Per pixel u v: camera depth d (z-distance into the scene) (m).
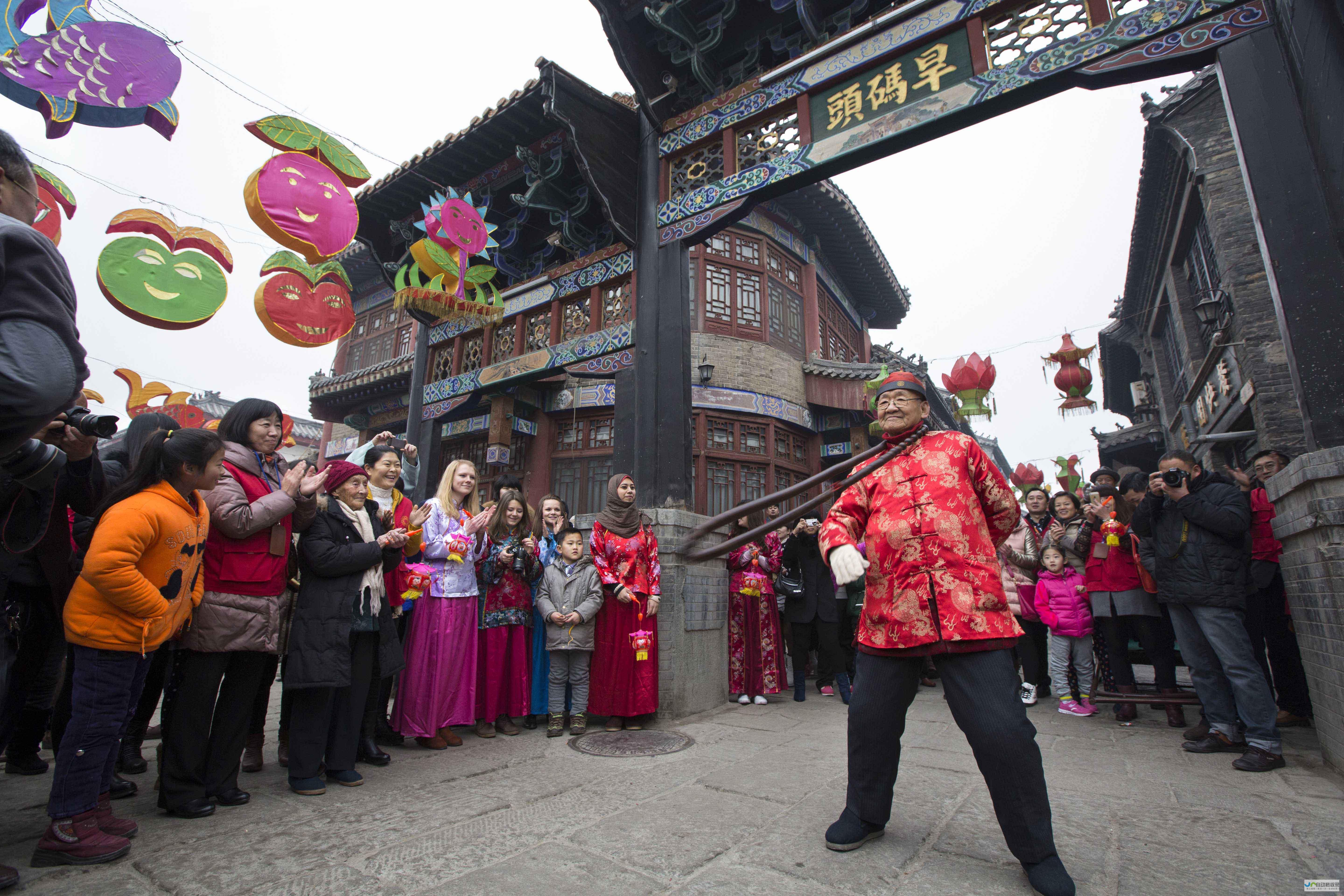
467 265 5.61
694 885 1.77
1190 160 8.68
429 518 3.71
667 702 4.29
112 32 3.10
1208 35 3.41
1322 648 2.79
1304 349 2.86
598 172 5.33
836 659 5.06
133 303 3.22
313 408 13.16
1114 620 4.34
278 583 2.56
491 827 2.23
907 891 1.73
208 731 2.41
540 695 4.15
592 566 4.12
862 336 14.48
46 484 1.79
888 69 4.50
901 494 2.04
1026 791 1.75
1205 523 3.19
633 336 5.59
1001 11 4.14
